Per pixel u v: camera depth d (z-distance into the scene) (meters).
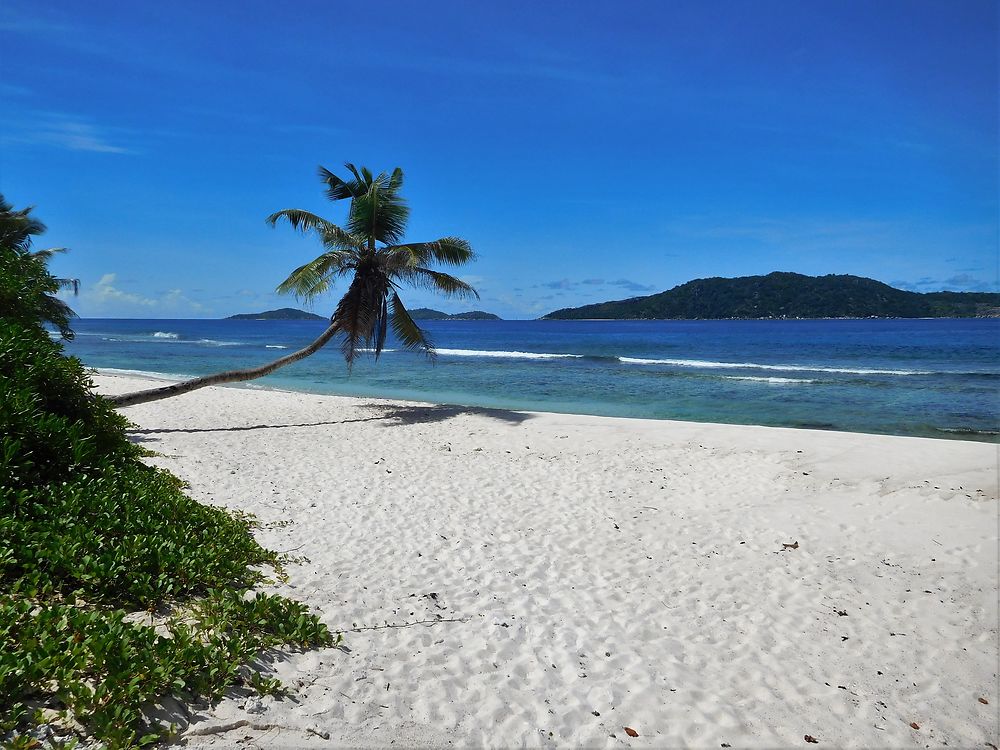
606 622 5.05
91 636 3.15
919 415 18.25
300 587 5.12
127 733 2.61
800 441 12.03
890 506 8.20
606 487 9.47
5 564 3.74
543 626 4.86
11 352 6.23
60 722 2.65
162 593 4.12
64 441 5.50
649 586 5.90
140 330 116.38
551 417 15.61
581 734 3.46
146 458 10.24
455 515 7.88
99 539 4.36
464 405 19.95
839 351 47.06
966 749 3.70
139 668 2.98
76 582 3.98
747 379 27.67
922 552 6.75
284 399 18.75
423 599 5.19
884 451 10.88
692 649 4.70
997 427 16.34
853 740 3.69
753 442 12.10
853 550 6.86
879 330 86.75
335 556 6.10
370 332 16.59
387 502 8.34
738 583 6.02
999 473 9.14
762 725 3.75
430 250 16.88
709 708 3.87
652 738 3.50
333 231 15.96
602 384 26.56
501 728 3.43
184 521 5.63
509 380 28.25
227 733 2.90
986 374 29.06
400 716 3.39
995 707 4.14
